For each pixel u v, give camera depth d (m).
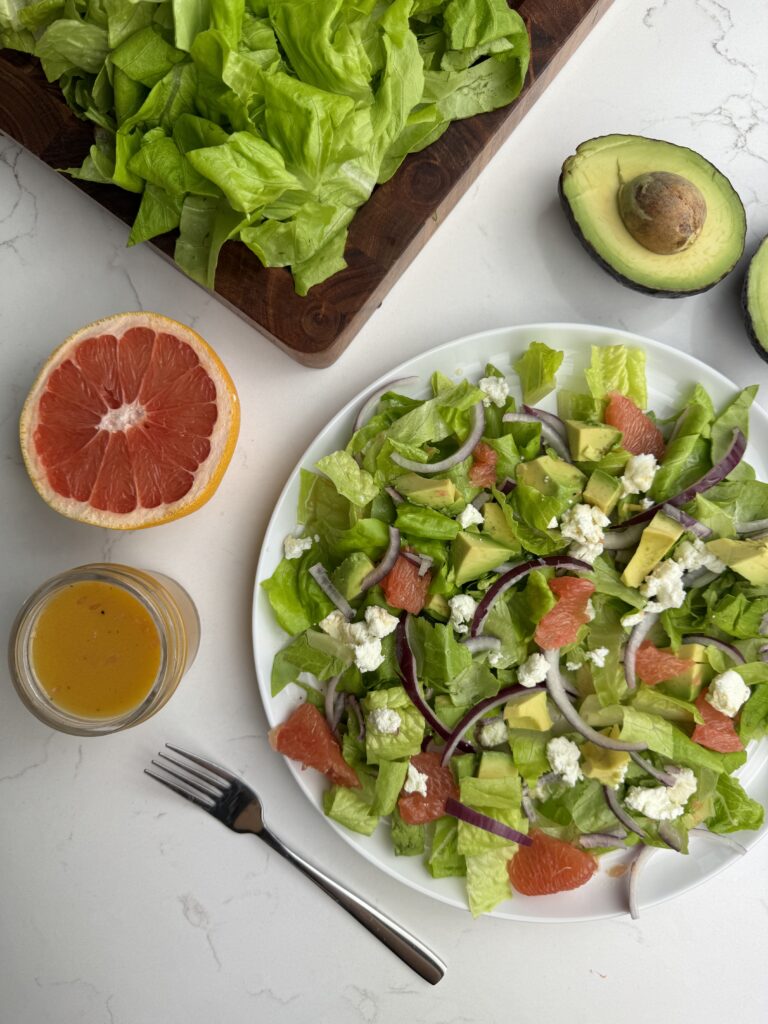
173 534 0.46
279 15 0.36
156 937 0.46
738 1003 0.46
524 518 0.42
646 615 0.43
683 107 0.47
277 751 0.42
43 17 0.38
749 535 0.43
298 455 0.45
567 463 0.43
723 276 0.42
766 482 0.44
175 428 0.40
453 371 0.43
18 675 0.40
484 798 0.41
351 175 0.38
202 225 0.39
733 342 0.46
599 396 0.43
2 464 0.46
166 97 0.37
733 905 0.46
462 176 0.40
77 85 0.39
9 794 0.46
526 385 0.43
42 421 0.40
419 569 0.42
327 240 0.39
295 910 0.46
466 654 0.41
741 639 0.43
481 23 0.38
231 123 0.37
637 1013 0.46
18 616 0.40
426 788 0.42
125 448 0.40
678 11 0.47
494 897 0.42
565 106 0.46
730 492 0.43
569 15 0.41
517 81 0.40
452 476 0.42
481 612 0.42
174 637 0.41
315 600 0.42
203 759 0.45
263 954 0.46
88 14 0.37
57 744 0.46
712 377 0.43
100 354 0.40
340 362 0.45
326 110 0.35
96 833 0.46
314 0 0.35
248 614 0.45
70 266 0.45
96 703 0.41
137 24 0.36
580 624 0.42
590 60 0.47
